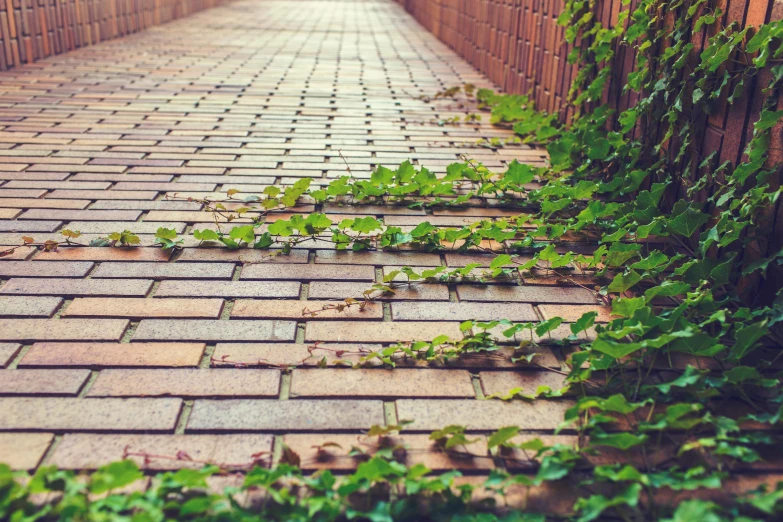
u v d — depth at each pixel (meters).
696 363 2.05
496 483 1.52
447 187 3.33
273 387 1.90
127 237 2.71
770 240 2.28
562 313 2.37
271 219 3.06
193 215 3.06
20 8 6.16
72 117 4.56
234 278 2.51
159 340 2.10
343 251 2.78
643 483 1.50
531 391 1.94
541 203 3.32
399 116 4.99
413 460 1.66
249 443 1.69
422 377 1.99
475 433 1.76
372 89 5.95
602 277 2.63
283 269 2.60
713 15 2.68
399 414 1.82
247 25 11.05
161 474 1.57
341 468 1.62
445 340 2.06
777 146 2.25
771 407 1.86
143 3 9.54
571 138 3.90
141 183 3.42
